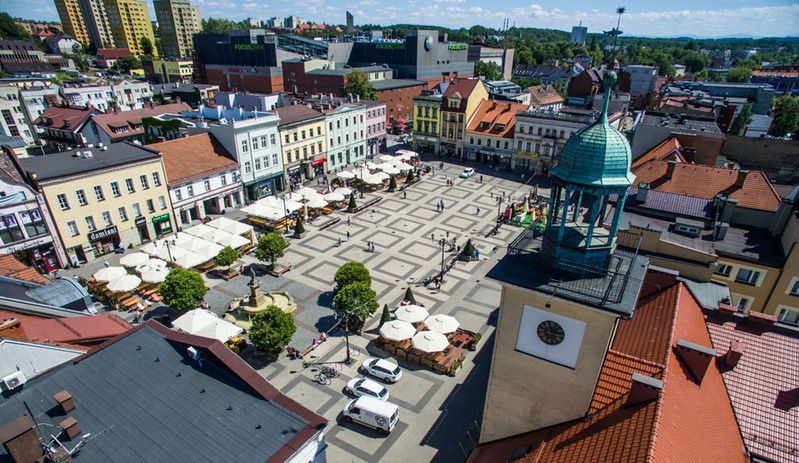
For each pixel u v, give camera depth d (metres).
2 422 19.52
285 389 37.50
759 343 24.27
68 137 97.62
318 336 44.22
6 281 33.22
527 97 130.88
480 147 104.19
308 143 88.31
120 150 64.38
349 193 79.62
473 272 56.84
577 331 20.14
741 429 21.55
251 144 76.25
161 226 65.19
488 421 25.28
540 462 19.30
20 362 22.72
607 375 20.62
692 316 24.88
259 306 46.22
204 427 19.62
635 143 65.19
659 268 27.64
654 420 15.98
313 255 60.62
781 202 39.62
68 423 18.72
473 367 40.44
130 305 48.28
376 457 31.53
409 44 149.12
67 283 35.44
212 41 165.38
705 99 111.94
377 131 108.81
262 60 154.50
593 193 18.41
